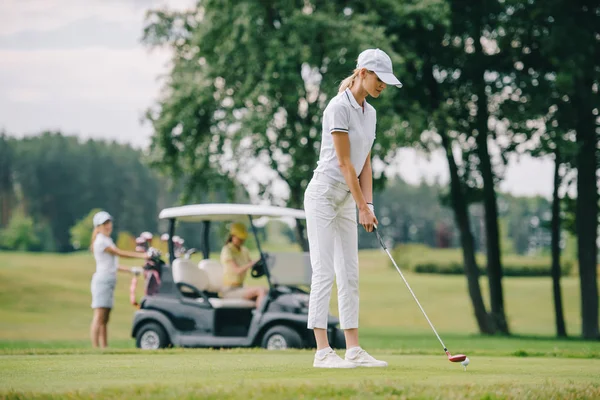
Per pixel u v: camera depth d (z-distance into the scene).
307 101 29.52
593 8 31.39
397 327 49.62
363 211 7.84
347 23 28.64
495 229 34.31
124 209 141.38
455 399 5.70
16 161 139.25
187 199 31.67
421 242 189.88
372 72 7.84
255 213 16.69
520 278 81.75
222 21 28.98
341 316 8.04
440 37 31.97
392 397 5.72
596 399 6.02
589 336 32.25
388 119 27.62
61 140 142.38
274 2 28.81
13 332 38.03
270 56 27.45
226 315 16.55
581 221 32.50
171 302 16.56
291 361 8.66
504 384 6.34
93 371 7.43
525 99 31.69
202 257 17.80
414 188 197.25
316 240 7.96
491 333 34.03
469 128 32.94
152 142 31.39
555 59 30.17
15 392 5.91
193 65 31.22
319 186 7.94
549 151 30.30
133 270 17.08
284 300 15.98
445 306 59.94
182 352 11.24
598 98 31.11
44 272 59.25
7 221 137.38
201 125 30.53
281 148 29.39
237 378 6.75
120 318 45.09
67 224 138.88
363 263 95.38
